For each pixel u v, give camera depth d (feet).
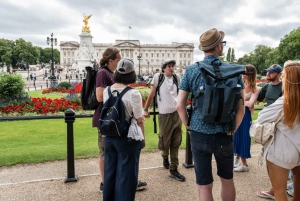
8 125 31.83
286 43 231.50
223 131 8.73
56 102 43.60
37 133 27.68
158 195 12.97
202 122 8.75
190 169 16.35
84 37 205.05
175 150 14.94
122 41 376.89
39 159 18.56
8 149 21.31
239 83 8.85
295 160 8.89
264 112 9.34
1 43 343.26
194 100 9.07
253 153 19.93
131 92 10.12
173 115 14.69
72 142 14.52
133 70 10.49
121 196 10.18
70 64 377.50
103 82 11.73
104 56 12.55
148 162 18.07
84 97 12.82
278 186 9.21
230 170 9.26
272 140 9.17
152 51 389.39
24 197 12.75
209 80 8.31
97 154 19.89
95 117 12.61
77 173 16.01
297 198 10.39
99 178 15.08
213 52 9.14
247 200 12.48
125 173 10.19
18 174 15.94
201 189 9.08
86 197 12.80
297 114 8.64
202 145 8.82
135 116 10.16
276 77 15.26
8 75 48.65
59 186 13.99
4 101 44.88
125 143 10.13
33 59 354.13
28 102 43.62
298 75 8.50
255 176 15.30
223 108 8.05
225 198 9.38
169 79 14.97
